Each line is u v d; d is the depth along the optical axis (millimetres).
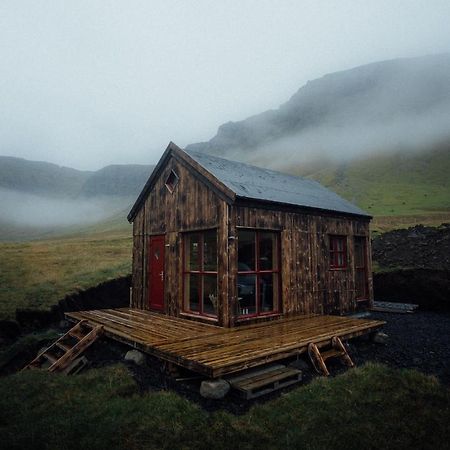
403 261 17875
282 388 6215
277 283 10492
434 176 85062
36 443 4516
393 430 4730
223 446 4352
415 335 10258
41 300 13312
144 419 4961
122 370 7012
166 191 11984
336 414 5109
